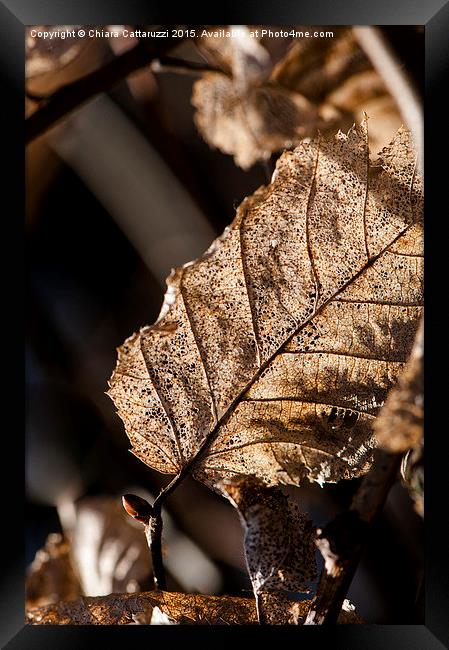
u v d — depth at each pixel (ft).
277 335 0.84
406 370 0.80
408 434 0.76
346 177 0.84
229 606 0.85
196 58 1.22
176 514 1.22
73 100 1.06
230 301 0.84
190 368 0.84
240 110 1.14
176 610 0.84
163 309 0.85
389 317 0.83
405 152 0.84
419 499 0.82
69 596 1.09
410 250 0.83
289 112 1.11
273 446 0.83
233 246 0.84
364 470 0.82
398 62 0.90
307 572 0.81
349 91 1.07
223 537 1.21
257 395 0.84
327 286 0.83
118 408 0.84
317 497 1.02
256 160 1.18
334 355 0.83
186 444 0.84
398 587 1.06
